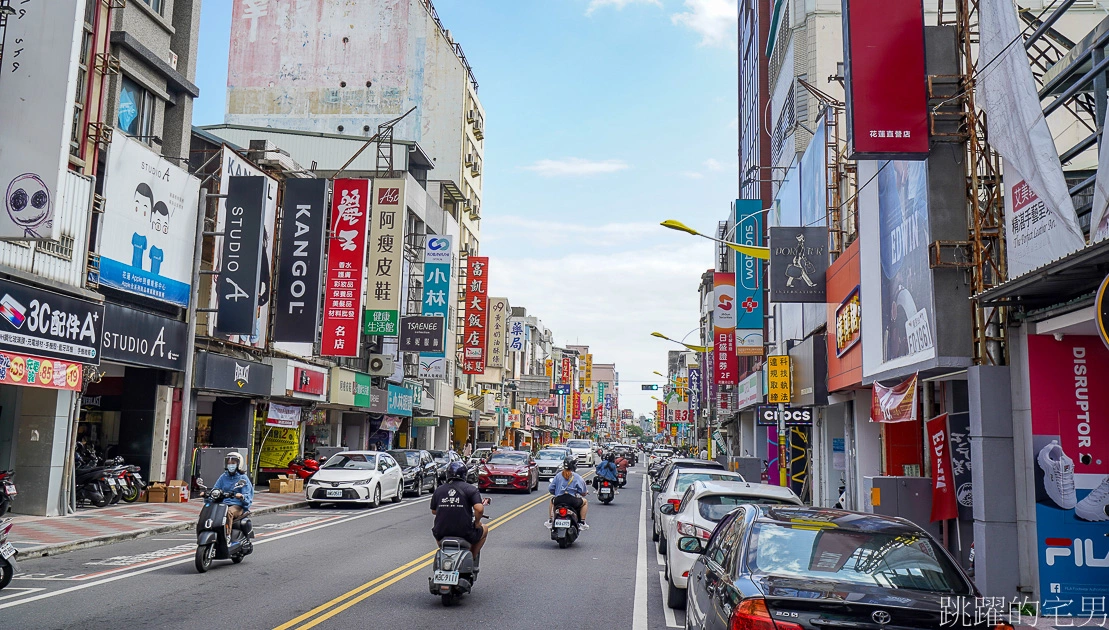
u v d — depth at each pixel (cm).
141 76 2153
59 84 1434
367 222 2944
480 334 4750
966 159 1299
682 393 9394
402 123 5019
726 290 3684
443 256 4050
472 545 1002
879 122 1309
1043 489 1016
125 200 1981
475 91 5569
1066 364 1030
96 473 1933
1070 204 956
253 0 5012
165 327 2145
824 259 2131
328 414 3638
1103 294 716
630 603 1016
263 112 4944
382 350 3888
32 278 1622
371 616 881
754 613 481
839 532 591
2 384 1616
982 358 1170
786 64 3491
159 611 873
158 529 1609
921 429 1670
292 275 2695
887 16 1335
